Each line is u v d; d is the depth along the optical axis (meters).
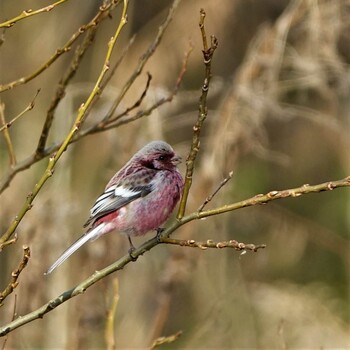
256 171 18.05
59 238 12.62
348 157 17.67
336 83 14.70
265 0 17.62
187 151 15.33
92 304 13.39
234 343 15.80
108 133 13.72
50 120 9.00
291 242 16.94
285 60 14.34
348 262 17.58
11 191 13.95
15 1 16.62
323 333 15.29
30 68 16.47
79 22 16.61
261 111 14.03
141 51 15.70
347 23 13.84
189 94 15.45
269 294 15.73
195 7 15.90
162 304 14.39
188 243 7.26
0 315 12.92
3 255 14.81
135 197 9.19
